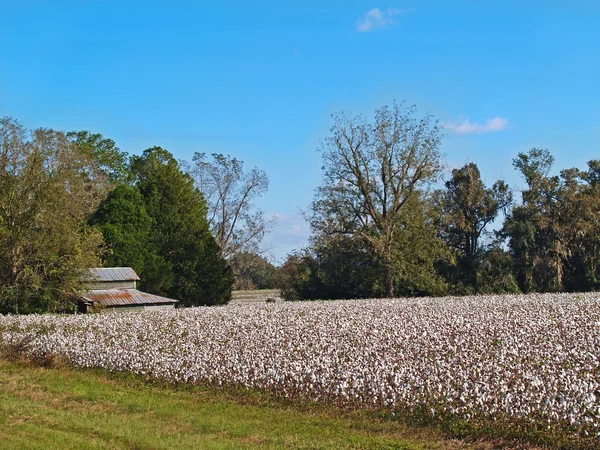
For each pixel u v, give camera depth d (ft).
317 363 56.29
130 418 46.88
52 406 50.88
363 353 61.46
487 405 43.01
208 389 56.85
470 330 77.05
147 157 251.39
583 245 201.57
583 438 38.11
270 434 42.37
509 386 47.32
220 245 226.17
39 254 138.62
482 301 126.41
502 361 54.29
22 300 139.95
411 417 44.42
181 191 202.69
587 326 79.25
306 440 40.63
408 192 180.86
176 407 50.67
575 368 52.08
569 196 200.75
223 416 47.47
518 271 204.74
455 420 42.63
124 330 93.45
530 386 44.98
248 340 74.23
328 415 47.03
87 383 61.46
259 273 339.98
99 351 73.10
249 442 40.27
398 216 180.86
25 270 136.56
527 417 40.86
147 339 82.43
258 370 57.47
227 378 57.88
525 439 39.06
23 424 44.27
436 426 42.50
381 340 70.03
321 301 155.84
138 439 40.63
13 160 141.28
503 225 207.82
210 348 70.08
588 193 212.43
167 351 70.90
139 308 151.74
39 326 102.94
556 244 198.80
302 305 136.05
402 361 56.90
